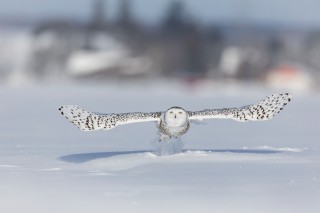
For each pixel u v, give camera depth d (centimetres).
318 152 1564
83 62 12119
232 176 1190
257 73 11600
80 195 1051
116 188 1099
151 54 12469
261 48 12412
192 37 12656
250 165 1299
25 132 2264
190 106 4019
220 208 966
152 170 1264
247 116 1344
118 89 7312
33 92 5897
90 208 977
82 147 1764
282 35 13125
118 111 3484
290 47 12650
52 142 1906
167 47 12600
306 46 12750
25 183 1157
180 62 12475
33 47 12325
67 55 12269
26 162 1439
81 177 1213
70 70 12169
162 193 1054
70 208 983
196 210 957
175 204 986
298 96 6194
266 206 977
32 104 4034
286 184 1120
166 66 12406
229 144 1870
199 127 2470
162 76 12325
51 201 1021
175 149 1427
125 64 12062
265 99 1362
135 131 2286
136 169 1288
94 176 1222
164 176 1199
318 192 1058
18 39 12394
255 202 997
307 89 9775
